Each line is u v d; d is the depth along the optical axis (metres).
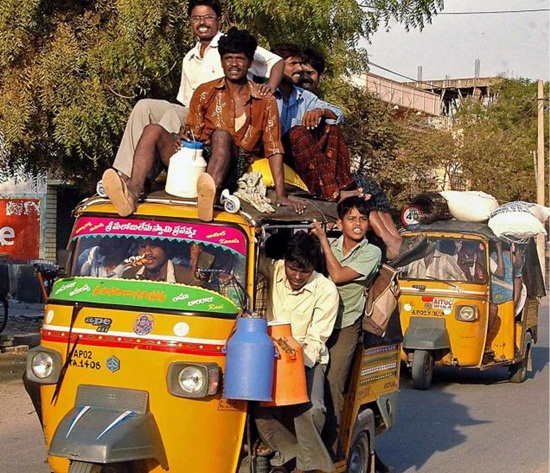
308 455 5.80
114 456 5.07
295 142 7.25
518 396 12.53
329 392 6.31
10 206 24.22
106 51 10.65
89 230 5.88
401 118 33.97
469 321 12.67
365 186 7.81
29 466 7.91
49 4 11.09
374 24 13.78
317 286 6.05
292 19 11.80
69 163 12.85
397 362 7.81
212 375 5.38
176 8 10.85
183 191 5.89
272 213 6.02
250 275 5.70
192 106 6.59
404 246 7.81
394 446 9.33
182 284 5.57
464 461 8.70
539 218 13.55
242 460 5.80
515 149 37.75
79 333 5.50
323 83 13.90
